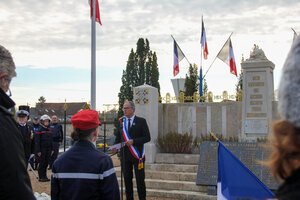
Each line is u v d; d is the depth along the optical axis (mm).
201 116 13617
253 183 4203
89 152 3830
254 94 12531
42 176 12836
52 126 15523
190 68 21469
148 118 12844
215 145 10594
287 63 1348
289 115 1324
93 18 11961
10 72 2553
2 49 2561
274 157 1444
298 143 1346
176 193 10375
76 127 3891
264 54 12641
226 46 17969
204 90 21750
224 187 4305
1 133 2260
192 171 11641
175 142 12844
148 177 11648
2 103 2463
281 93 1359
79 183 3730
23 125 10484
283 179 1386
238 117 13148
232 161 4328
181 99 14281
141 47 47375
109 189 3748
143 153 8906
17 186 2256
